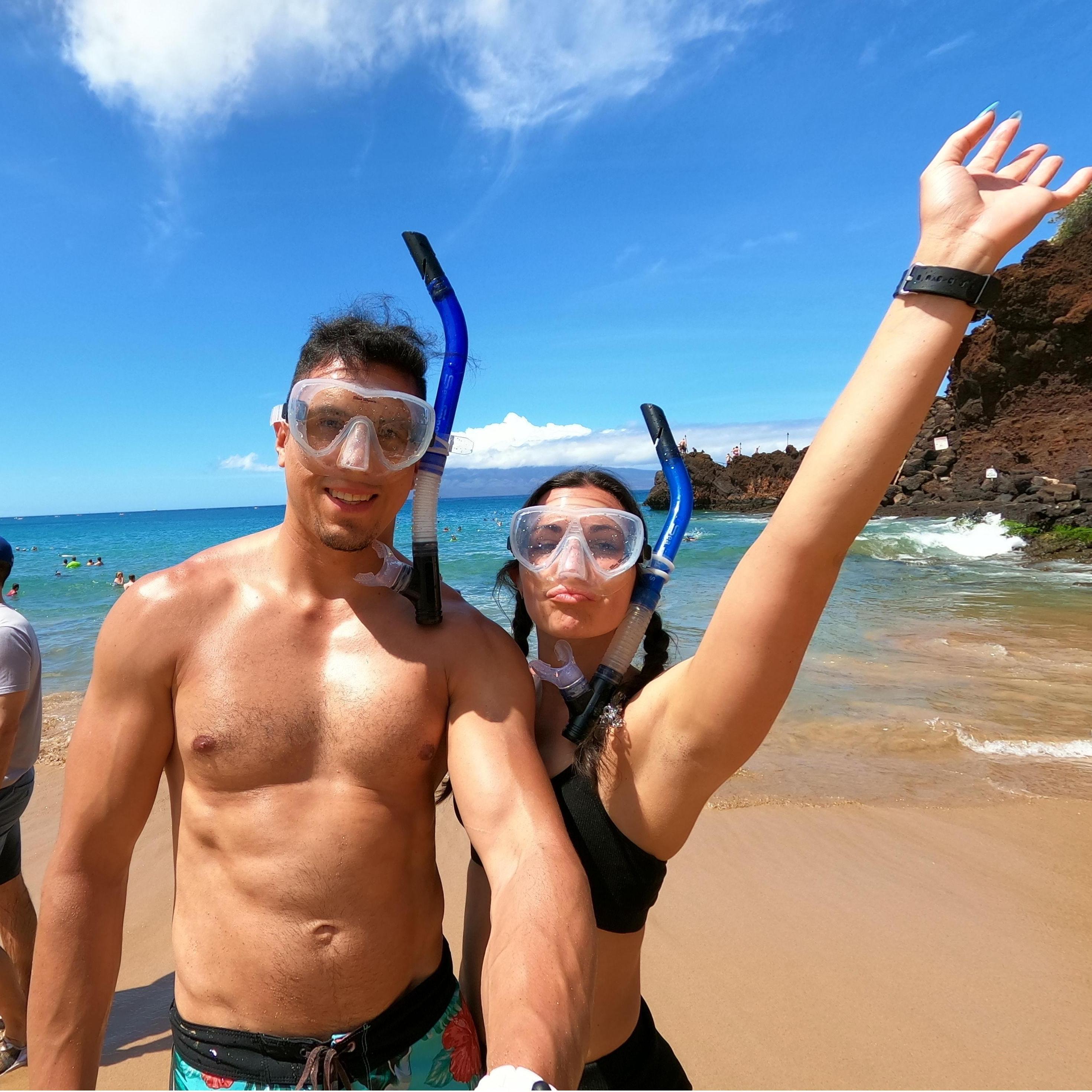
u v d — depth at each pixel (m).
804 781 2.42
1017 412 14.76
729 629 0.61
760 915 1.66
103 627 0.72
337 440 0.67
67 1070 0.66
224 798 0.69
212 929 0.68
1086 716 3.04
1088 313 13.49
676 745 0.65
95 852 0.70
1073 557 9.34
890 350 0.57
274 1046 0.66
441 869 1.88
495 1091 0.43
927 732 2.84
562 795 0.71
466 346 0.75
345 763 0.69
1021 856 1.92
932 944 1.55
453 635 0.74
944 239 0.56
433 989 0.73
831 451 0.58
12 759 1.32
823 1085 1.18
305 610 0.72
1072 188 0.56
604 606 0.73
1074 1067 1.21
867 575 8.24
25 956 1.31
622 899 0.69
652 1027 0.81
